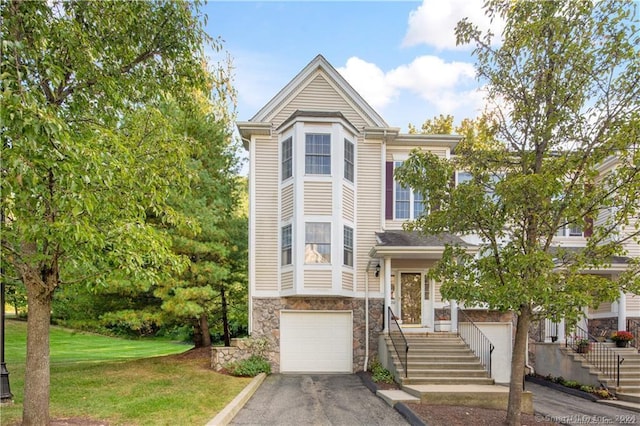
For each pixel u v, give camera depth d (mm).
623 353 12875
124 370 11914
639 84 6809
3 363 8031
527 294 6582
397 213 15305
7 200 4809
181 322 15906
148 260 7008
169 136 7438
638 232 7004
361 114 15266
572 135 7438
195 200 13391
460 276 7945
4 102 4238
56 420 6930
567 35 7176
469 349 12188
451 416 8172
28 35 5645
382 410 8852
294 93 15094
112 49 7051
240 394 9508
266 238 14422
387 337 12727
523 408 9164
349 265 14320
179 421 7191
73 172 4664
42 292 6266
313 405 9188
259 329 13961
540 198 6895
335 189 13961
